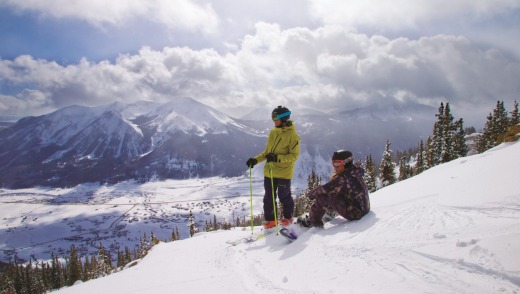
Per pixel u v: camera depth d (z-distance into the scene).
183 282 4.43
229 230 8.35
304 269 3.84
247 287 3.82
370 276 3.07
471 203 4.28
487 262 2.66
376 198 7.10
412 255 3.22
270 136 6.41
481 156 9.97
